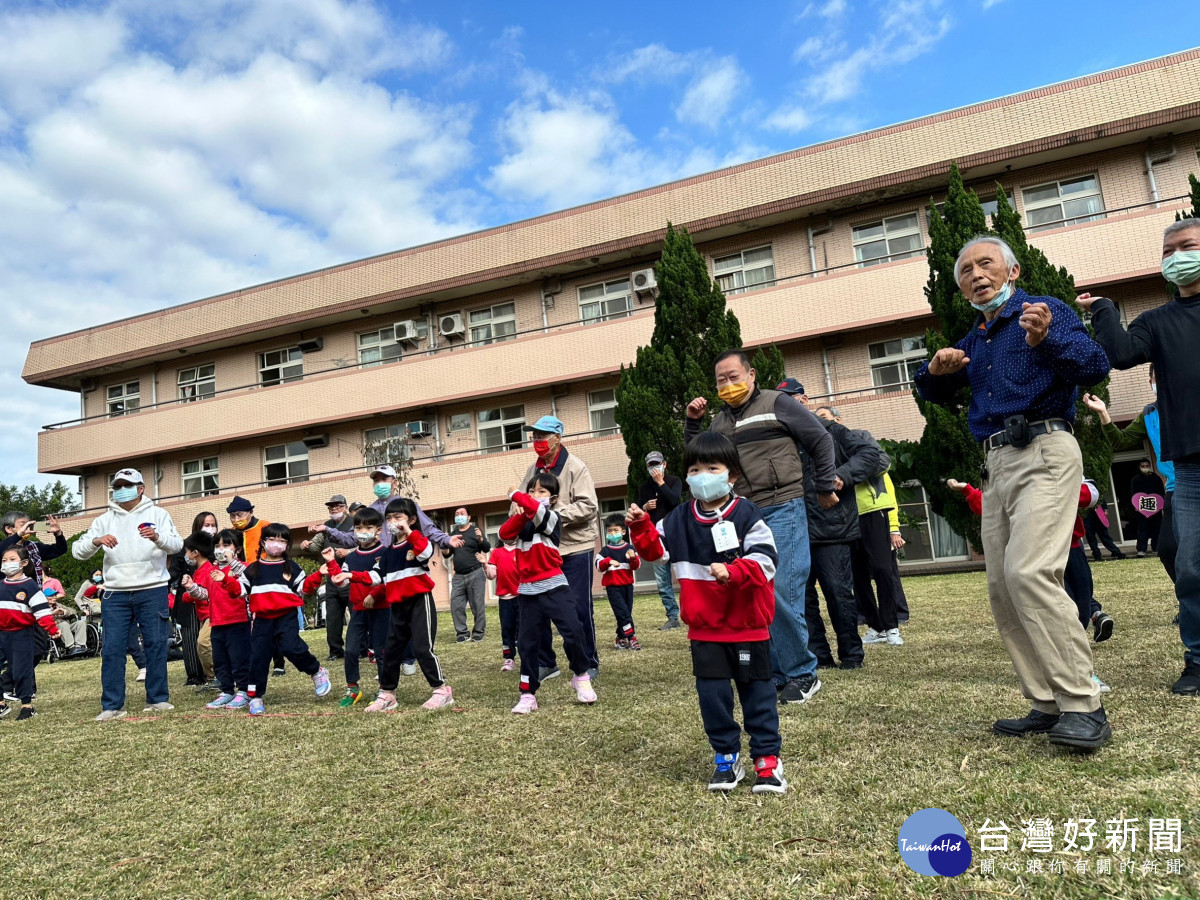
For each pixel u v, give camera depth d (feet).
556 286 63.05
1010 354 9.91
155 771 11.84
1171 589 22.85
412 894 6.67
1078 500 9.50
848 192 53.26
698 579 9.08
